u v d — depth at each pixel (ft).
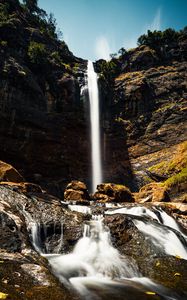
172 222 64.64
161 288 33.30
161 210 68.13
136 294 30.53
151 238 45.96
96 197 83.56
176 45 208.64
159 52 208.95
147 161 160.86
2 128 125.29
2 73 129.29
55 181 141.59
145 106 181.68
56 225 44.42
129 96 183.21
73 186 82.74
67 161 147.13
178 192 108.68
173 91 187.73
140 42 221.05
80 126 157.07
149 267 38.73
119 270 36.68
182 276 37.14
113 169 165.07
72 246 42.39
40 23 198.80
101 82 185.47
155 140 167.73
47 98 150.30
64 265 35.86
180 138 161.58
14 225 39.55
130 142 172.24
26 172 134.00
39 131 137.90
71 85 158.51
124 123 177.06
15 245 36.70
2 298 23.94
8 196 47.78
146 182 147.95
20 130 130.93
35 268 31.01
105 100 183.32
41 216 45.44
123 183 159.12
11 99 129.49
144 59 203.92
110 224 46.42
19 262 31.91
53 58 167.73
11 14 168.55
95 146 162.40
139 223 50.14
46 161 139.74
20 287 26.99
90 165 157.38
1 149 125.39
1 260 31.45
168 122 170.09
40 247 41.32
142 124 175.52
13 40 150.92
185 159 133.28
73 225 45.16
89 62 201.67
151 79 193.47
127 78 194.80
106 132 172.65
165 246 45.34
